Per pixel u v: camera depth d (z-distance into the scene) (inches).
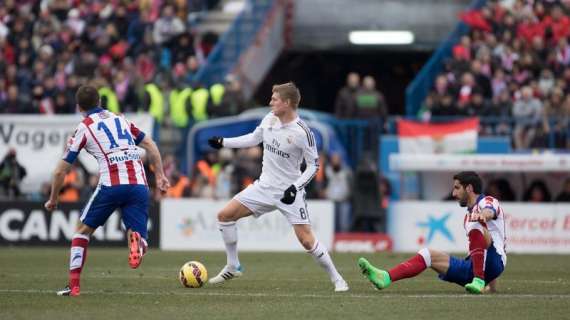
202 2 3036.4
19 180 2277.3
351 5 2935.5
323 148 2218.3
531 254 1984.5
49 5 2908.5
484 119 2359.7
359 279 1332.4
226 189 2204.7
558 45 2588.6
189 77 2632.9
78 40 2815.0
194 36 2753.4
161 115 2448.3
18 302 1022.4
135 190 1073.5
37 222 2127.2
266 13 2822.3
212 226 2117.4
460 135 2230.6
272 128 1141.1
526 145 2342.5
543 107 2412.6
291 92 1123.3
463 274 1100.5
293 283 1264.8
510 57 2554.1
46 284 1238.9
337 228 2156.7
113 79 2620.6
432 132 2239.2
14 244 2129.7
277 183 1150.3
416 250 2114.9
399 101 3206.2
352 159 2279.8
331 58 3144.7
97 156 1073.5
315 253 1143.0
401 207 2122.3
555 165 2097.7
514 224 2078.0
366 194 2121.1
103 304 1008.2
